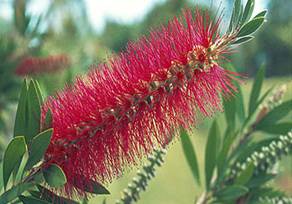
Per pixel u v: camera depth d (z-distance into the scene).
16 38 0.83
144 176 0.44
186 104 0.34
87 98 0.34
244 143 0.50
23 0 0.86
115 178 0.35
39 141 0.33
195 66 0.33
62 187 0.35
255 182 0.48
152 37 0.34
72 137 0.34
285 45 4.44
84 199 0.37
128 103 0.34
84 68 0.86
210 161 0.49
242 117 0.51
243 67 4.32
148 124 0.34
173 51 0.33
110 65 0.34
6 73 0.78
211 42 0.33
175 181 2.02
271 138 0.50
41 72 0.79
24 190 0.34
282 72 4.59
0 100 0.78
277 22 4.62
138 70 0.34
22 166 0.37
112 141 0.34
